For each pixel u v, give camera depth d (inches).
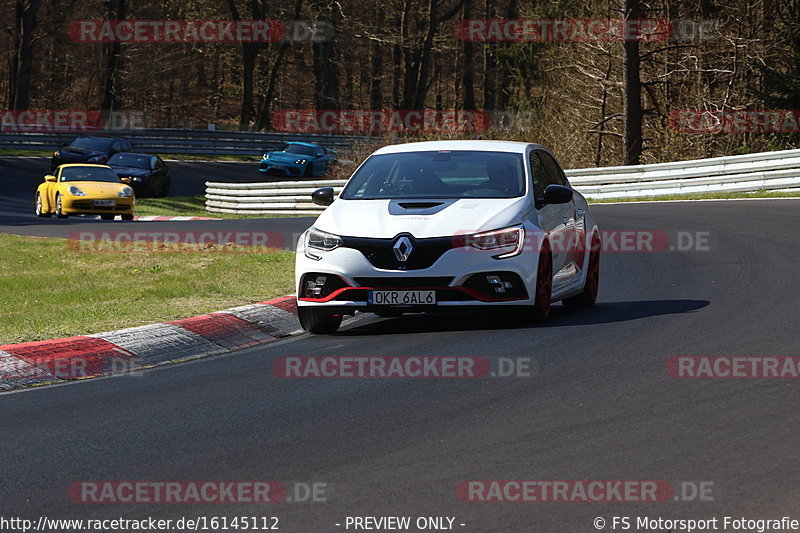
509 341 1218.0
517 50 6451.8
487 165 1417.3
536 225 1326.3
